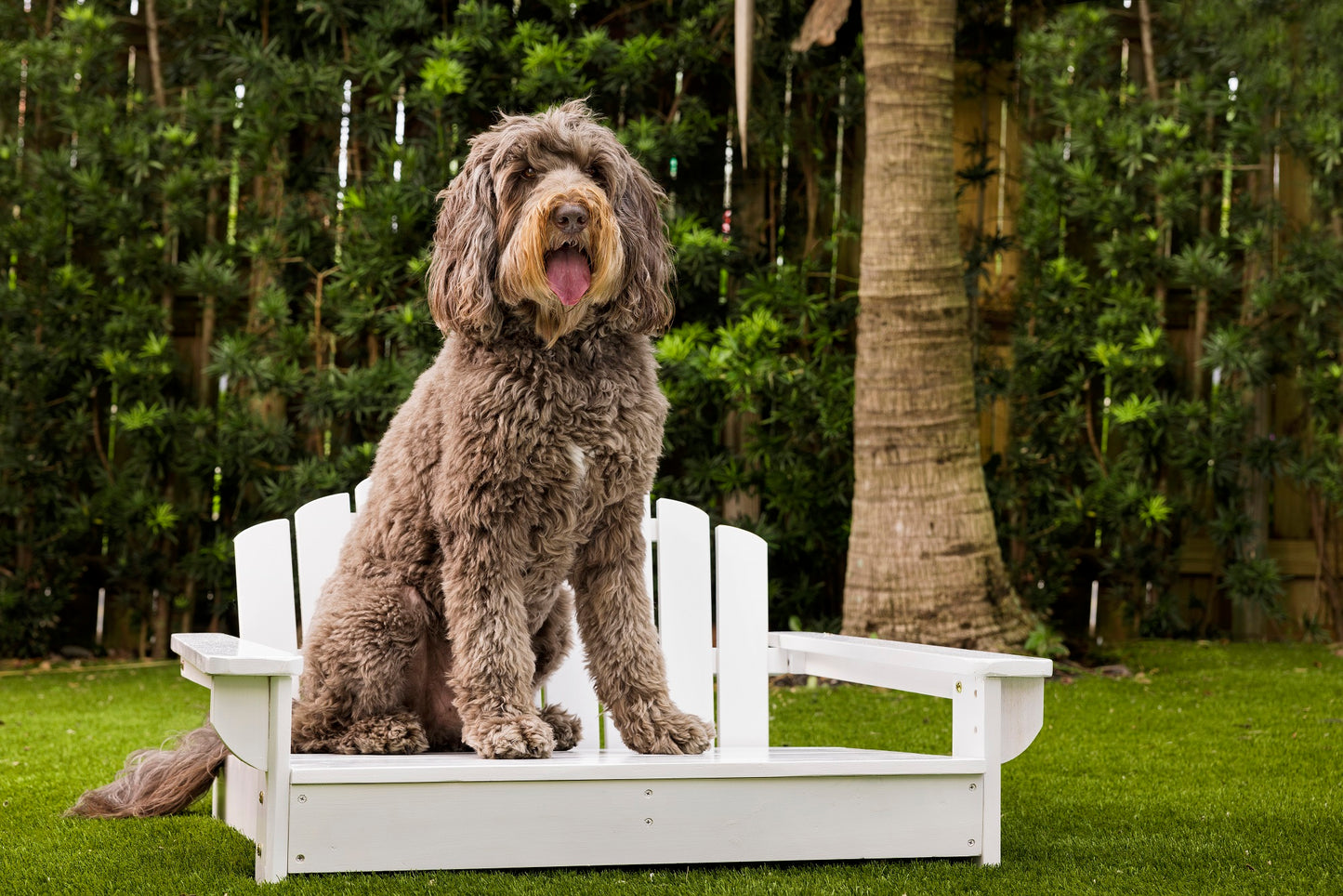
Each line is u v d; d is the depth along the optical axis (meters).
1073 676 5.87
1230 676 5.87
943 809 2.72
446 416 2.76
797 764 2.63
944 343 5.80
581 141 2.84
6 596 6.55
